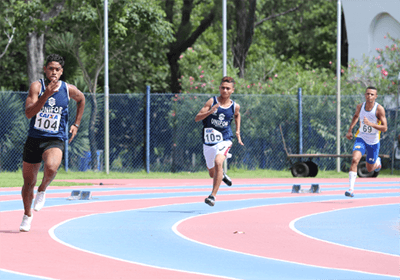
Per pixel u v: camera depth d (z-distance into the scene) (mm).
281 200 35250
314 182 50812
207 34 107625
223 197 37156
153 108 63125
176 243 19531
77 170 60219
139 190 42062
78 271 14922
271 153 64500
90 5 65875
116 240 20047
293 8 108625
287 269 15320
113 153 63500
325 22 118438
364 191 42000
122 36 68750
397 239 20516
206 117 27922
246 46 78125
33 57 69562
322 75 81000
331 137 64500
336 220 25766
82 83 65062
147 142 60000
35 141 21031
